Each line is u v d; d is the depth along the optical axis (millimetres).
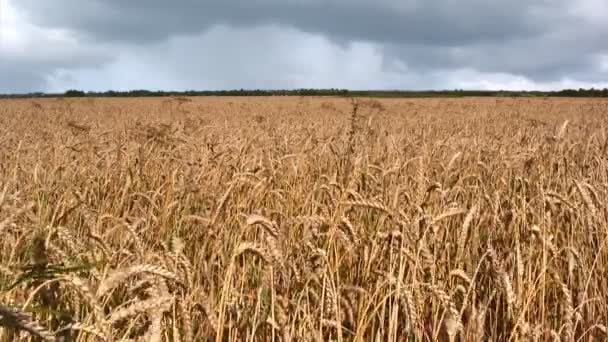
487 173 8320
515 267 4816
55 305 3049
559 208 6141
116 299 3529
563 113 33156
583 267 4477
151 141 9805
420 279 4176
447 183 7387
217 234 4852
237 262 4367
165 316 3166
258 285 4230
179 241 3293
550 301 4895
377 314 4086
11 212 4527
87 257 3631
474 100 55938
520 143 12609
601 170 7824
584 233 5566
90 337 2781
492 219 5969
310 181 7730
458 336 4023
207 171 7988
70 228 5270
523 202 5523
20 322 1834
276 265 3754
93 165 8703
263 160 8680
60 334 2588
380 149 10297
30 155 9984
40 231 3961
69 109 32156
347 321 4113
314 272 4105
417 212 5031
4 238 4219
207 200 6781
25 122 22516
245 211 5723
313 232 4844
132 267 2490
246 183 6168
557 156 8672
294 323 3590
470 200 6977
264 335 3701
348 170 7934
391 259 3924
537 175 7918
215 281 4531
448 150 10914
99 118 26844
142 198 6949
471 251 5582
